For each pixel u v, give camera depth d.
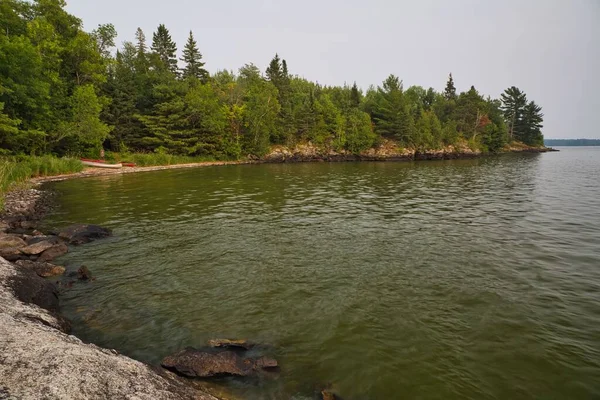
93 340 6.42
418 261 10.75
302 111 78.94
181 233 14.12
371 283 9.09
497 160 75.00
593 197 22.48
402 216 17.38
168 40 77.50
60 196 22.50
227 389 5.12
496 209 19.02
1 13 33.50
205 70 78.31
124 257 11.20
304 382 5.33
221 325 7.05
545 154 109.19
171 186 28.50
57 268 9.68
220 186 29.06
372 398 5.01
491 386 5.22
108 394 3.88
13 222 14.79
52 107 38.09
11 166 26.20
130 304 7.95
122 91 54.75
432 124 88.88
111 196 22.94
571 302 7.86
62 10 41.62
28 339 4.81
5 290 6.92
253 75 92.19
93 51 42.94
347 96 98.75
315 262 10.74
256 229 14.79
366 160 78.62
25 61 31.80
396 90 87.00
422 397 5.01
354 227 15.13
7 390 3.57
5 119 28.27
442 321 7.12
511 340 6.41
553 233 13.73
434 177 37.88
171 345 6.33
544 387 5.18
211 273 9.87
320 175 40.56
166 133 58.56
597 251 11.39
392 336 6.60
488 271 9.82
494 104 119.12
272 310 7.67
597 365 5.67
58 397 3.61
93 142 42.44
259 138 70.44
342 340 6.48
